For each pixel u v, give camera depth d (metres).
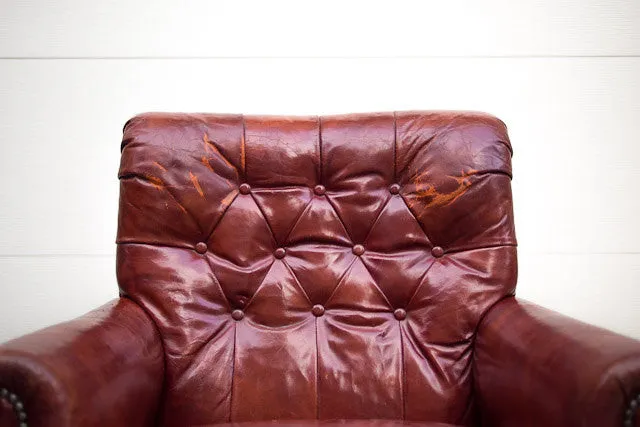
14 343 0.68
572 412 0.68
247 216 1.09
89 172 1.50
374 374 1.01
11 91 1.48
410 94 1.51
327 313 1.08
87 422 0.67
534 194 1.51
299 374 1.01
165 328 1.00
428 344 1.03
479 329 1.01
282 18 1.51
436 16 1.51
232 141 1.10
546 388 0.74
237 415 0.98
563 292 1.51
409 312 1.07
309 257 1.09
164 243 1.06
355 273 1.09
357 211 1.11
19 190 1.48
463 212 1.07
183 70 1.50
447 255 1.09
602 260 1.51
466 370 1.01
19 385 0.63
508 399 0.85
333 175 1.12
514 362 0.85
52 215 1.49
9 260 1.48
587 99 1.52
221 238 1.08
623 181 1.52
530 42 1.51
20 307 1.48
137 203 1.05
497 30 1.51
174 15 1.50
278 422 0.87
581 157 1.51
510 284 1.05
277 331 1.05
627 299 1.51
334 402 1.00
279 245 1.11
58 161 1.49
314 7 1.51
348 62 1.51
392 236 1.09
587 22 1.52
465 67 1.51
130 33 1.50
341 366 1.02
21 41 1.49
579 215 1.51
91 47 1.49
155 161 1.06
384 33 1.51
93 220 1.50
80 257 1.49
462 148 1.08
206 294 1.05
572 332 0.79
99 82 1.50
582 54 1.52
